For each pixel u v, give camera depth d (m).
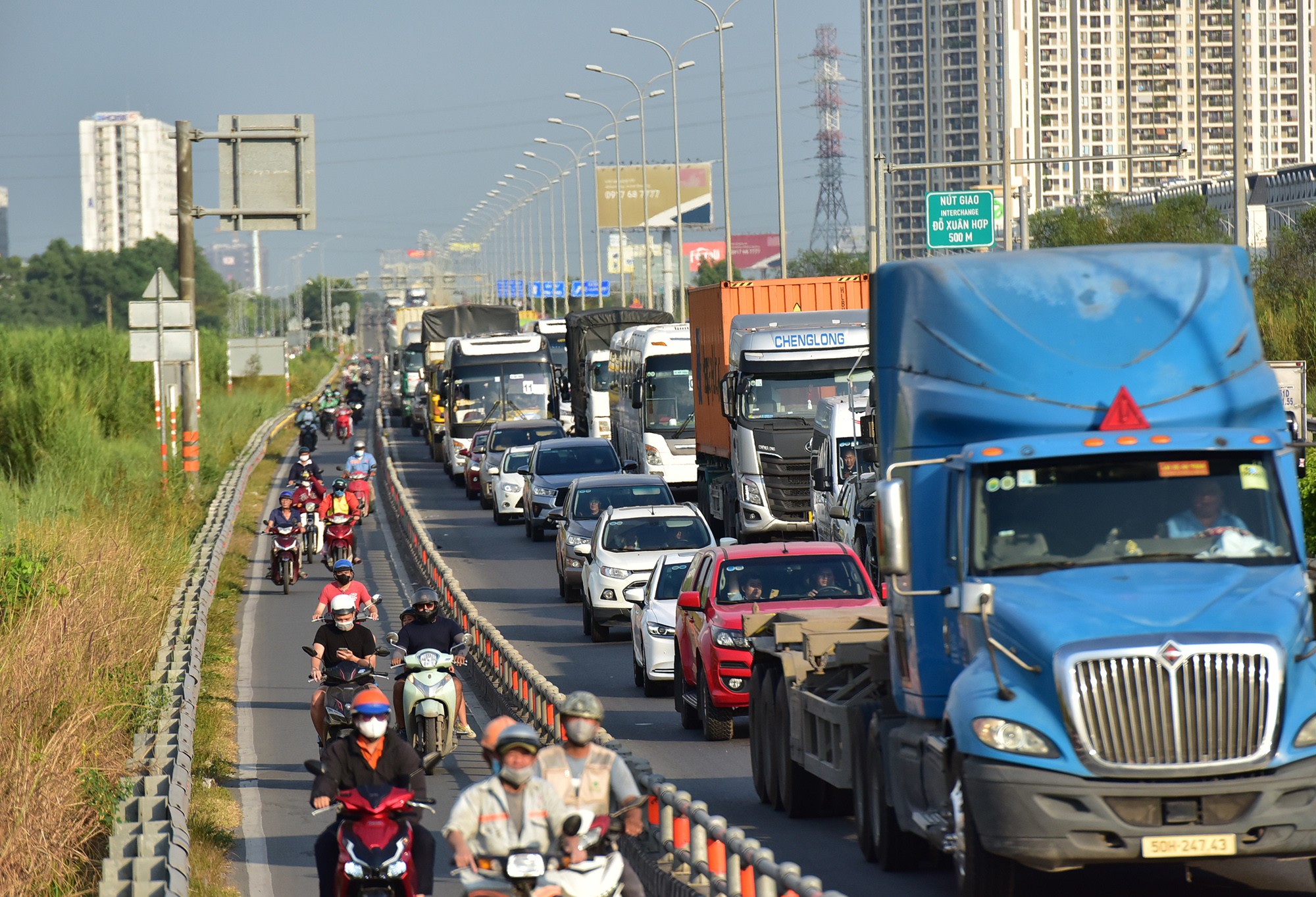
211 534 122.06
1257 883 38.16
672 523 92.12
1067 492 36.38
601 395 196.25
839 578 63.59
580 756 30.27
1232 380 37.59
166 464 136.62
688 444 147.00
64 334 180.88
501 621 98.94
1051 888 38.50
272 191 116.69
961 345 38.62
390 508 171.62
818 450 104.06
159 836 41.84
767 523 114.38
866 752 43.47
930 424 38.53
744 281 123.38
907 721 41.16
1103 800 31.86
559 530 110.00
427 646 58.78
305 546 129.25
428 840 34.44
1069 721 32.09
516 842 28.42
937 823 36.47
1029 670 33.16
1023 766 32.44
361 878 33.09
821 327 114.94
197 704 71.25
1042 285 38.81
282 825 51.41
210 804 53.31
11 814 41.16
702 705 62.22
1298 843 31.92
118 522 107.06
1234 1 116.69
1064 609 33.66
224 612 101.25
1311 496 67.94
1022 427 37.28
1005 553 36.19
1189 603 33.47
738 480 115.62
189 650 76.56
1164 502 36.19
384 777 34.53
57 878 40.38
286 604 106.88
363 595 59.84
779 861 43.59
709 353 128.88
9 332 175.12
